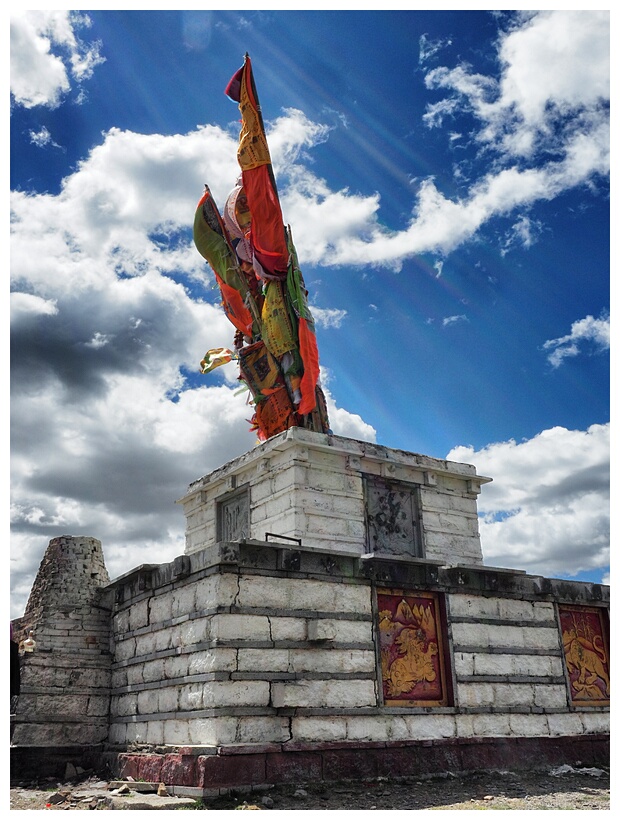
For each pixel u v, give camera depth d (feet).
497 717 55.83
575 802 43.60
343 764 45.93
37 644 59.82
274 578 47.88
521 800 43.93
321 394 79.87
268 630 46.50
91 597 63.41
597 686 64.75
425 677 53.26
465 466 80.79
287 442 68.85
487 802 42.80
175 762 43.78
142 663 54.65
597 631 67.31
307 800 41.16
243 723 43.55
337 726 47.03
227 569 46.29
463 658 55.62
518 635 60.08
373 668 50.16
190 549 82.17
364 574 51.90
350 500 70.69
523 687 58.70
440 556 75.61
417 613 54.60
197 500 82.69
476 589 58.54
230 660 44.42
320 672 47.57
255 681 44.86
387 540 72.43
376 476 73.87
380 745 48.08
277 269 77.36
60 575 63.52
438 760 50.65
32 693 57.93
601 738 61.82
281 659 46.32
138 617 56.80
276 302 77.36
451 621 55.98
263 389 78.23
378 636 51.31
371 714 48.85
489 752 53.88
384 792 44.45
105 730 59.06
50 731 57.36
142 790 44.93
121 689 57.88
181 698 47.44
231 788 41.09
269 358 78.59
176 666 49.11
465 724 53.57
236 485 76.48
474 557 78.59
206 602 46.80
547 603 63.52
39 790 50.62
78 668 59.93
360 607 51.11
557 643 62.75
